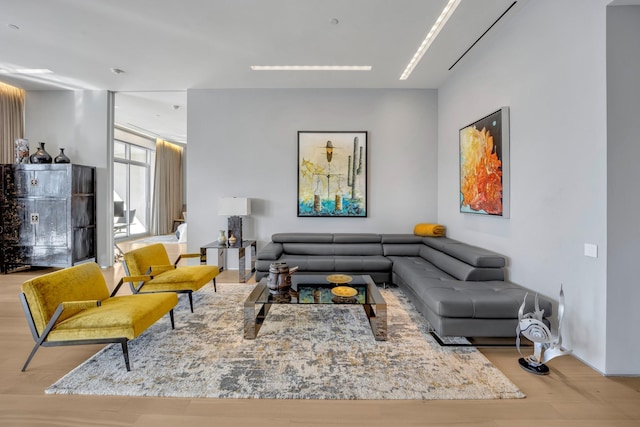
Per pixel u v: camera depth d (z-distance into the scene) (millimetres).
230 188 5016
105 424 1631
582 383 1981
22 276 4605
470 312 2371
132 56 3867
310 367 2152
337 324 2912
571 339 2328
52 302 2109
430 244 4207
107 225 5223
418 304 3023
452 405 1776
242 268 4352
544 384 1975
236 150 4992
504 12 2930
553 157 2502
